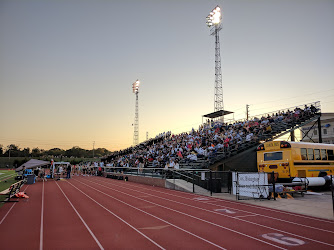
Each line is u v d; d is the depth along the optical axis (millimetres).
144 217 9758
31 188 21250
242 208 11602
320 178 16453
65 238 7168
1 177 38375
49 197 15516
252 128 28500
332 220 9172
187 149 30812
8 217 9914
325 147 18891
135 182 27797
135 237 7211
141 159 34969
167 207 11922
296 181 15414
